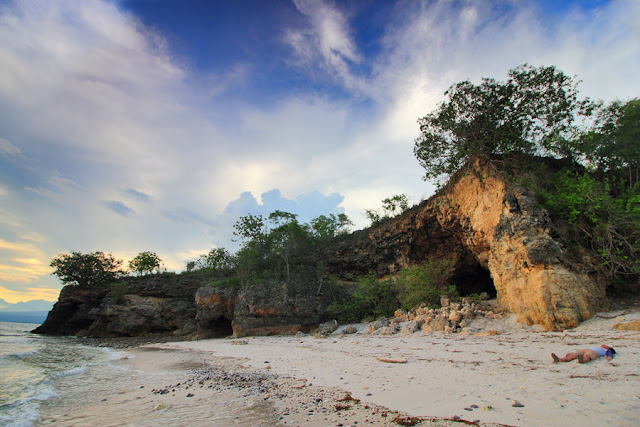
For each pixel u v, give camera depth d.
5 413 9.00
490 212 23.86
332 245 43.41
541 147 25.06
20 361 20.75
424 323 22.50
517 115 24.22
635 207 18.77
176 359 20.09
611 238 19.06
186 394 10.33
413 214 34.09
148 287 48.66
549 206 21.77
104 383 13.09
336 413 7.36
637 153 22.97
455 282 34.19
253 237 43.50
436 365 11.73
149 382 12.97
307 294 36.06
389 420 6.62
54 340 39.78
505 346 14.34
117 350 27.88
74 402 10.08
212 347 25.83
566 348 12.54
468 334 18.88
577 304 17.30
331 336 27.41
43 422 8.10
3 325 92.62
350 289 37.62
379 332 24.11
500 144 24.25
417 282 27.81
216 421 7.36
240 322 34.00
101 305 47.47
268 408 8.16
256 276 38.50
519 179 23.06
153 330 45.12
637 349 10.77
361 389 9.37
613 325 15.05
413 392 8.55
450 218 29.14
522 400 7.06
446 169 27.91
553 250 18.83
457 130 25.66
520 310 19.44
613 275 19.08
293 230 41.50
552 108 23.83
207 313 37.69
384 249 37.59
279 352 19.70
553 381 8.27
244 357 18.81
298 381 11.24
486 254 26.23
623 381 7.65
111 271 52.97
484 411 6.60
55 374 15.16
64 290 50.81
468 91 24.95
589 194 20.62
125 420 7.86
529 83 23.89
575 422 5.65
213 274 47.19
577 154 26.12
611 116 25.25
